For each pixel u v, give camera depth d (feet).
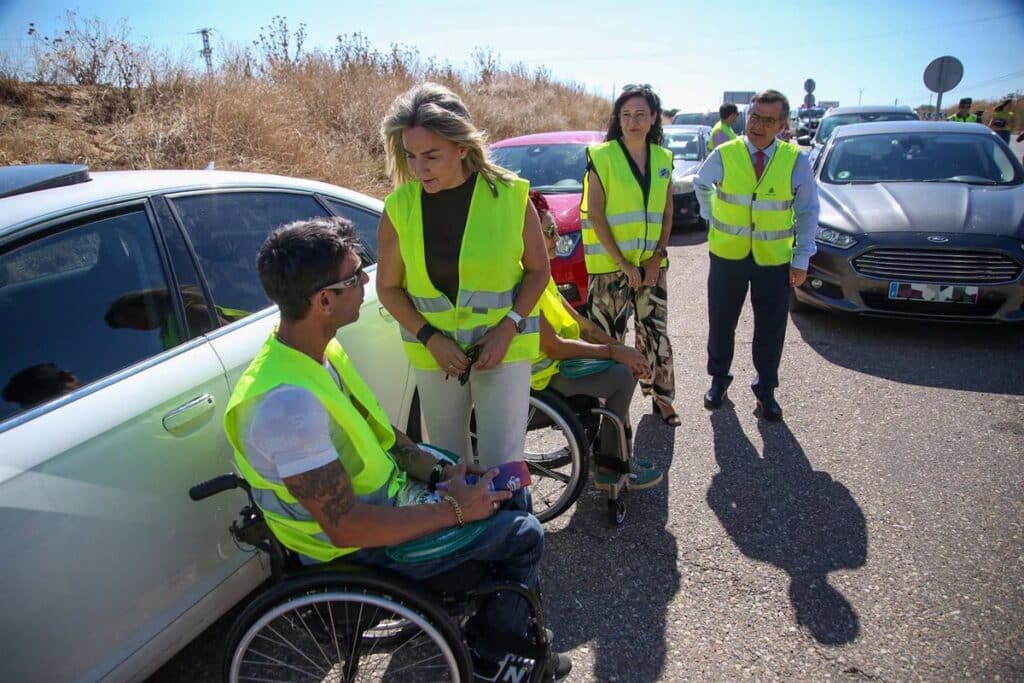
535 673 6.27
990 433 12.04
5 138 20.03
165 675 7.38
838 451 11.69
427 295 7.27
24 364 5.74
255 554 7.20
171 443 6.27
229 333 7.28
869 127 21.59
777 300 12.40
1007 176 18.51
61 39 25.11
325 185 9.93
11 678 5.17
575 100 62.49
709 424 12.91
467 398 8.01
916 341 16.65
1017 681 6.95
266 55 34.04
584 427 9.62
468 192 6.96
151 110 24.17
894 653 7.36
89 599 5.61
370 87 34.68
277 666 7.28
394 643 6.89
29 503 5.24
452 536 5.91
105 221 6.75
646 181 11.41
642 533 9.66
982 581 8.39
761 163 12.00
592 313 12.26
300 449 5.09
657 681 7.13
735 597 8.33
